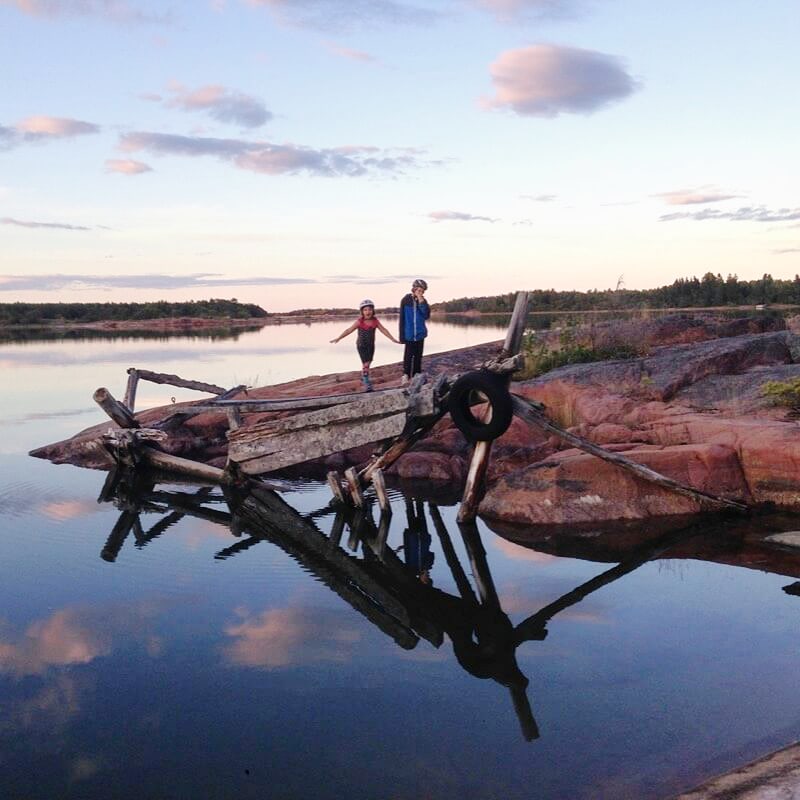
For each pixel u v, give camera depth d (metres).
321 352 38.50
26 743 4.95
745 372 13.99
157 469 14.68
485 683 5.71
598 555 8.87
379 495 11.40
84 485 13.44
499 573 8.42
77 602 7.61
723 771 4.35
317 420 12.01
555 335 19.55
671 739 4.78
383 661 6.14
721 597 7.25
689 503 10.26
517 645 6.39
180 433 16.45
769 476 10.24
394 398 11.21
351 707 5.36
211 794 4.35
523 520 10.49
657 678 5.64
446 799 4.23
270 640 6.62
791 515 9.84
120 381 26.67
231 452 13.05
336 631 6.82
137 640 6.63
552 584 7.95
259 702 5.47
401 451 11.59
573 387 13.98
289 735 5.00
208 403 14.75
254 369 28.94
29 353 41.03
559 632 6.63
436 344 37.88
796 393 11.91
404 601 7.63
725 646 6.16
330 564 8.94
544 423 10.53
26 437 17.33
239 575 8.52
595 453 10.38
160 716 5.28
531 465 11.23
